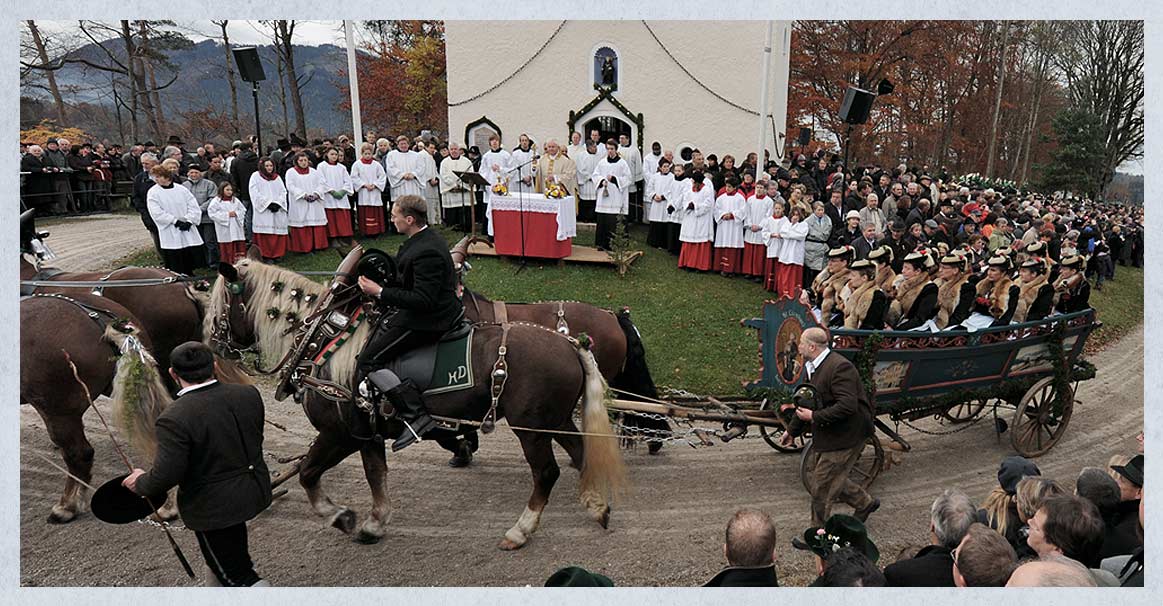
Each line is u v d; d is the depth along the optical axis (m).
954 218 13.26
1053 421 7.85
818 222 11.50
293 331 5.79
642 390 6.95
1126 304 16.52
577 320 6.65
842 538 4.02
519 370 5.39
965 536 3.67
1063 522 3.79
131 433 5.56
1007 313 7.49
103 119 27.22
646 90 17.28
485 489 6.70
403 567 5.53
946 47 25.66
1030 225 15.73
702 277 12.63
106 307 6.08
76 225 16.25
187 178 12.82
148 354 5.79
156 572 5.45
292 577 5.39
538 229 12.21
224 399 4.47
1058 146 27.94
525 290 11.51
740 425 6.46
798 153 19.27
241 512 4.46
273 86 32.69
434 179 14.80
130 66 23.72
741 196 12.60
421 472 7.01
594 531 6.04
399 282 5.38
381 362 5.40
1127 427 8.77
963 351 7.01
